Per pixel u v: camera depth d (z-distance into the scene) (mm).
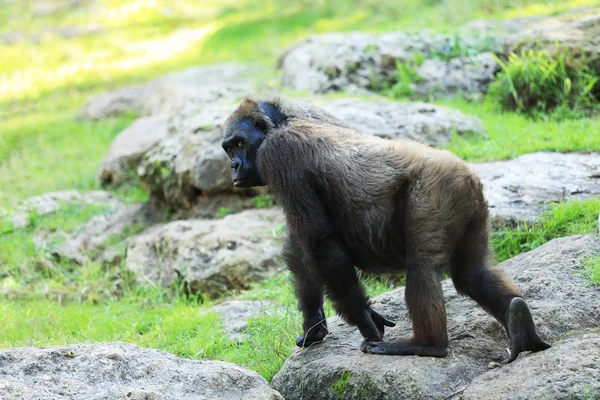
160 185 18000
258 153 9125
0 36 46625
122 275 16141
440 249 8133
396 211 8398
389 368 8102
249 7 47188
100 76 37156
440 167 8180
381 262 8836
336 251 8641
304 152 8789
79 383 7688
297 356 9320
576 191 13156
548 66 19109
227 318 12414
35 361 7906
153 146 20703
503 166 14555
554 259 10078
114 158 21109
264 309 12070
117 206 19562
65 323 13367
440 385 7832
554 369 7324
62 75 38531
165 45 42062
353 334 9547
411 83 20719
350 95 19344
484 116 18609
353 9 37000
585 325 8734
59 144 26438
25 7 52125
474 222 8305
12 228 18859
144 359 8258
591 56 19094
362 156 8633
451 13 27688
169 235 15570
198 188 16984
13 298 15852
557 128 16734
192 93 22641
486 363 8242
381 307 10055
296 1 43531
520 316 7773
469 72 20797
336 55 21906
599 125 16344
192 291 14430
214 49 37125
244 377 8297
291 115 9523
